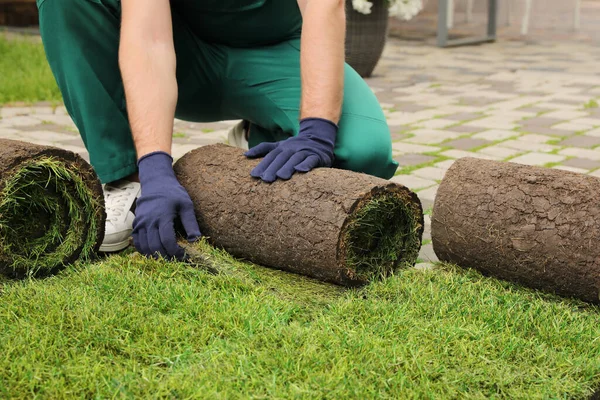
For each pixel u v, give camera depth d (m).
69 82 2.13
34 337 1.52
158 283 1.80
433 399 1.37
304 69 2.10
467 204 1.93
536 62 6.59
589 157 3.51
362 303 1.74
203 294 1.76
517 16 10.71
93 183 1.96
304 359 1.46
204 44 2.47
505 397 1.41
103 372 1.42
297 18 2.50
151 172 2.00
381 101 4.93
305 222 1.85
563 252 1.78
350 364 1.45
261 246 1.95
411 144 3.79
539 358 1.52
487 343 1.56
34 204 1.89
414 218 1.96
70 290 1.79
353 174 1.91
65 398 1.34
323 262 1.84
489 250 1.90
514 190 1.88
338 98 2.09
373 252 1.95
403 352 1.50
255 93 2.47
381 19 5.64
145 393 1.37
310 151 1.99
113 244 2.12
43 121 4.29
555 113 4.52
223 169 2.08
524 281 1.89
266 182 1.95
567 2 11.60
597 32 9.03
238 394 1.36
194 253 1.97
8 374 1.41
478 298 1.79
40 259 1.91
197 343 1.55
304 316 1.72
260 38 2.47
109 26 2.15
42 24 2.13
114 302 1.70
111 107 2.16
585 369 1.49
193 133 4.07
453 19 10.16
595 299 1.80
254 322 1.62
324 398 1.36
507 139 3.88
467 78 5.79
